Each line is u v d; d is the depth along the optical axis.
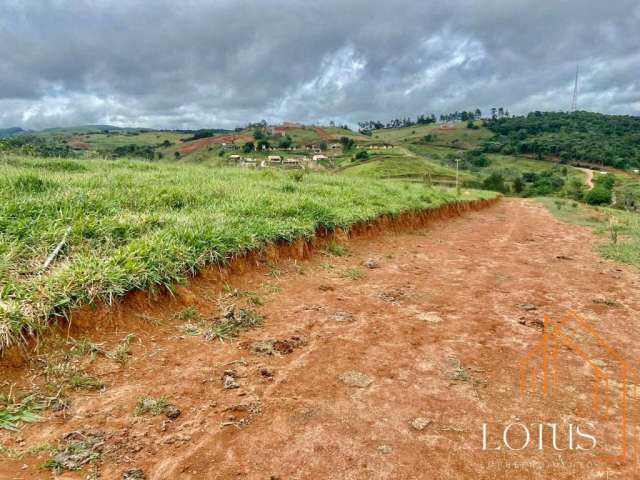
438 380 3.92
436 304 6.14
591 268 9.02
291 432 3.04
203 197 8.45
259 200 8.74
